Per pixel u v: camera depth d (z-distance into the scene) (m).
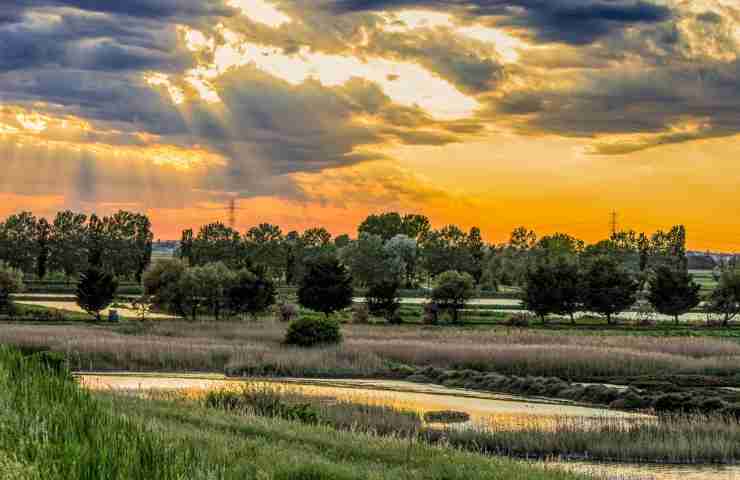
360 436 23.16
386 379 51.84
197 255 198.62
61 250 187.50
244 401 31.48
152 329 76.38
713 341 68.44
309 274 100.56
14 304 100.00
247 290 98.06
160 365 54.72
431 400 42.34
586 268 112.88
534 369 54.28
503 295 163.50
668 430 30.22
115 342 57.91
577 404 41.81
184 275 95.19
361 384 48.91
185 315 96.94
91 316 99.62
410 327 90.25
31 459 11.34
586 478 20.47
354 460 19.27
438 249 196.00
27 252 188.00
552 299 103.12
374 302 103.38
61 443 12.05
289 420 28.80
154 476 11.68
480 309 120.50
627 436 29.16
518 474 18.59
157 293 95.44
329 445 20.91
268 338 70.75
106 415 14.82
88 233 191.62
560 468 23.48
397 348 58.84
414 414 34.44
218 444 17.53
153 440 13.28
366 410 34.09
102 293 93.44
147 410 24.23
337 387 47.16
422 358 57.06
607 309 103.81
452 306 103.25
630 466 26.16
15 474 10.57
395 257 180.38
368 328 85.31
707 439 27.80
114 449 12.02
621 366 54.22
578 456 27.69
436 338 72.06
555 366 54.34
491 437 29.31
